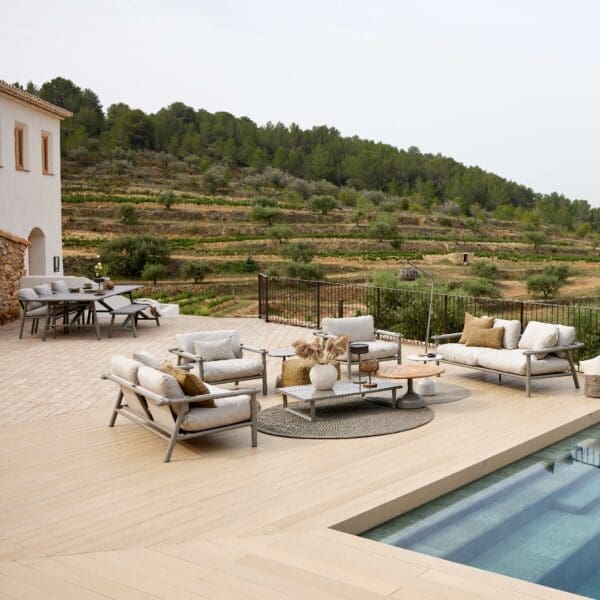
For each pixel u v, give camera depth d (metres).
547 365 7.93
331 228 73.00
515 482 5.43
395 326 14.95
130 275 54.81
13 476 5.28
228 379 7.70
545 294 57.69
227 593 3.37
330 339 7.22
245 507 4.58
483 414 7.06
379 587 3.42
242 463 5.56
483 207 119.88
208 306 39.53
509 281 62.66
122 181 81.50
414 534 4.42
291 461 5.60
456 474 5.26
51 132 19.16
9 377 8.97
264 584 3.46
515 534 4.41
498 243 78.94
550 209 118.44
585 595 3.58
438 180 125.50
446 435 6.31
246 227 67.75
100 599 3.32
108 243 55.09
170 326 13.85
